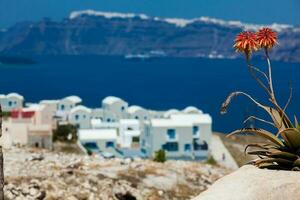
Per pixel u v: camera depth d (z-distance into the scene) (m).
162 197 23.02
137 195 22.47
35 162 24.14
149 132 94.25
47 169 22.89
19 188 20.09
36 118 83.06
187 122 93.06
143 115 114.69
